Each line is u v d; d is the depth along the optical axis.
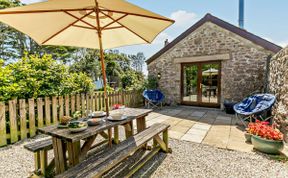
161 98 7.71
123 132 4.34
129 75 14.79
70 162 2.25
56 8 1.74
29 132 3.89
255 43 6.32
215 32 7.05
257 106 4.33
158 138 2.90
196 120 5.43
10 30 15.88
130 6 1.78
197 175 2.42
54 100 4.28
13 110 3.60
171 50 8.13
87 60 18.34
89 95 5.30
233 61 6.77
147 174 2.45
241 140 3.68
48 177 2.38
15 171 2.55
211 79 7.33
